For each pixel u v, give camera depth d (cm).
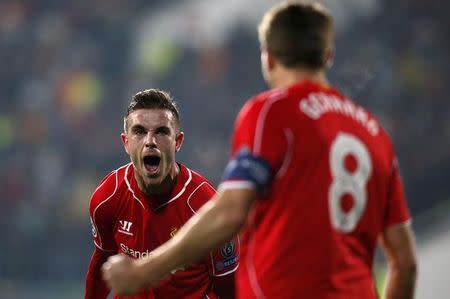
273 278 784
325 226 782
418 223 4169
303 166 779
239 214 757
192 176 1319
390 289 866
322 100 812
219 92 5922
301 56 815
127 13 6412
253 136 775
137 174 1277
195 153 5669
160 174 1262
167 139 1262
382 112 5475
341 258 793
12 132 5800
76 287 5097
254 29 6106
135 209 1298
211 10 6272
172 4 6456
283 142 776
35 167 5628
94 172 5666
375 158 827
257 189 766
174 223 1292
